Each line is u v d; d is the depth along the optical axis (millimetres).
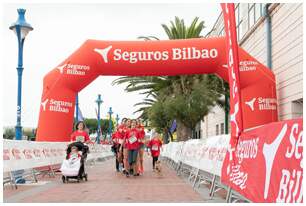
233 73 8656
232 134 8031
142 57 16422
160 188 11312
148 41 16734
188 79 25641
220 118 31344
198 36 27281
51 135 16297
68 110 16641
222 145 8773
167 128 40094
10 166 10898
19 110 13195
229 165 7918
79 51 16766
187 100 25016
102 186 11867
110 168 20625
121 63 16516
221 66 16422
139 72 16781
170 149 23656
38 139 16422
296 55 14438
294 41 14633
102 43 16719
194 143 12883
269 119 15953
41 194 10000
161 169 20141
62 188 11328
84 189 11086
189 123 25859
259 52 19266
